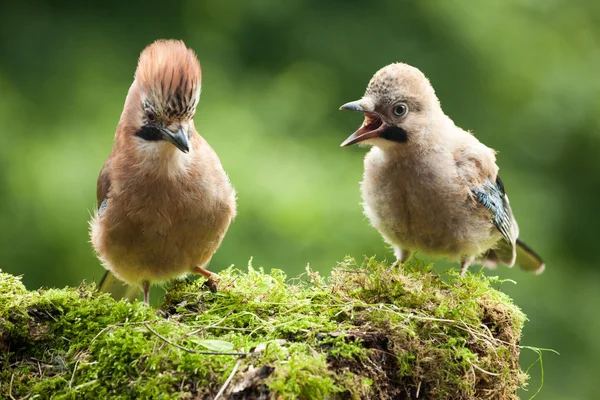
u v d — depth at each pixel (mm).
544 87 18203
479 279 7891
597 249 18000
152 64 7660
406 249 9164
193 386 6082
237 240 13617
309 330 6555
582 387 15664
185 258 8008
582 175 18250
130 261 8008
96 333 6715
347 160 15516
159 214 7758
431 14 18000
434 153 8641
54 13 16703
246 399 5953
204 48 16984
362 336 6539
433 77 17906
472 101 18047
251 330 6691
